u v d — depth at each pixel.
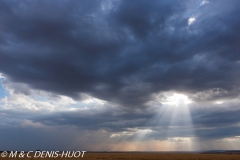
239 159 68.38
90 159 66.62
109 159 68.12
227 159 68.62
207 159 68.38
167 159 69.31
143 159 69.50
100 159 67.38
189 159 69.06
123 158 73.12
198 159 68.75
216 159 68.44
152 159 69.44
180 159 68.94
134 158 72.81
